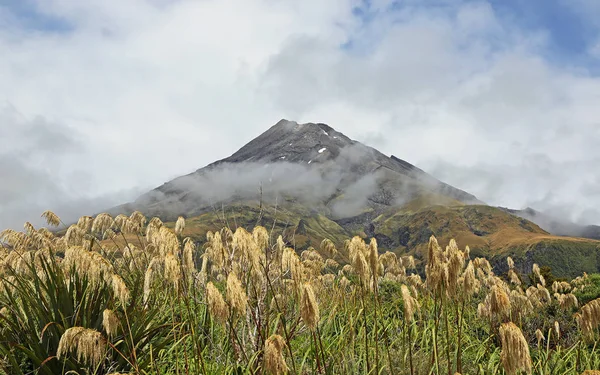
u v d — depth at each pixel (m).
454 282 4.12
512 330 3.18
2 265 7.36
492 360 5.30
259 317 4.82
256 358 4.77
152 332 5.51
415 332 5.72
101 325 5.36
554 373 5.48
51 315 5.46
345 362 5.00
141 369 4.86
